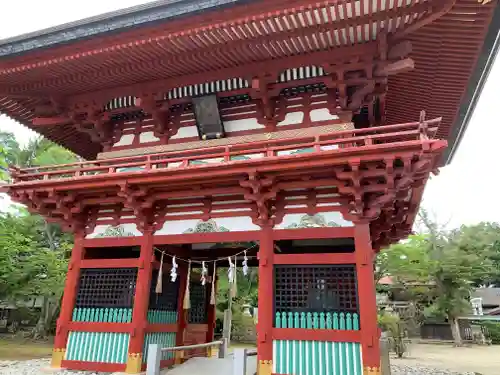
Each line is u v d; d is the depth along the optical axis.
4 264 22.12
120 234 11.88
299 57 10.49
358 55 9.98
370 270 9.20
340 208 9.91
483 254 41.53
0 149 20.78
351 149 8.65
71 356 11.21
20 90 12.48
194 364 11.91
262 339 9.32
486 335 42.47
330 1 8.20
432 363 22.86
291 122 11.45
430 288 40.81
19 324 38.06
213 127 12.04
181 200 11.45
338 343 9.05
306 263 9.72
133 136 13.36
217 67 11.09
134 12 9.26
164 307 12.81
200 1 8.77
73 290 11.84
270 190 9.94
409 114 13.21
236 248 14.88
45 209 11.88
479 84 11.09
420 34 9.46
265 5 8.57
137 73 11.44
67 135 15.94
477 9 8.35
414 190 10.87
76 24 9.79
